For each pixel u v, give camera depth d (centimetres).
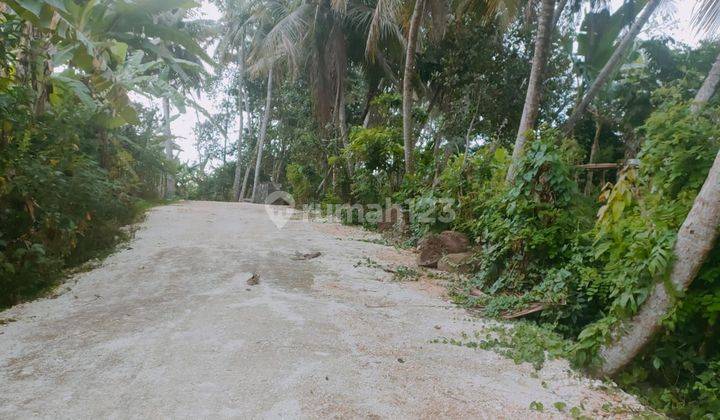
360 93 2120
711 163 405
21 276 536
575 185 589
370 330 461
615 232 421
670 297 358
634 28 1206
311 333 437
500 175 768
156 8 850
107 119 928
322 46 1638
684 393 374
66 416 287
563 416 321
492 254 642
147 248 781
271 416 293
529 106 778
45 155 666
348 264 756
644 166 445
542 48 777
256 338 415
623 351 384
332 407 308
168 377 340
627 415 330
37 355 376
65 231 639
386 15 1164
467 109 1394
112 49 852
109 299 531
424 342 441
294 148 2214
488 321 520
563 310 507
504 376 379
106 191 832
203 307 500
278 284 610
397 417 303
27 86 691
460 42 1367
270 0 1897
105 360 368
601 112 1563
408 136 1110
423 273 728
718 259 362
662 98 545
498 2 920
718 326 391
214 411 296
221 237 915
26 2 557
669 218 398
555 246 575
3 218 561
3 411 291
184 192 2544
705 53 1336
